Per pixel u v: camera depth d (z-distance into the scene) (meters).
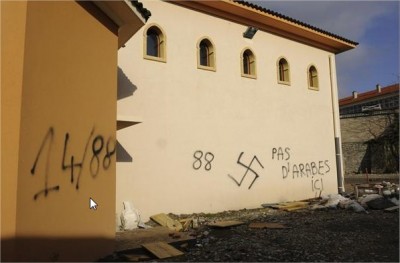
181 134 10.30
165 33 10.33
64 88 5.07
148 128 9.70
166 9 10.46
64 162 4.99
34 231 4.32
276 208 11.57
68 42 5.22
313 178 13.78
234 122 11.57
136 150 9.44
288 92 13.41
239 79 11.90
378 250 6.48
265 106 12.55
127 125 8.67
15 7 4.33
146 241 6.74
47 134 4.66
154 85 9.94
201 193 10.52
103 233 5.96
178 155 10.17
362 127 30.16
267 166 12.33
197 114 10.71
